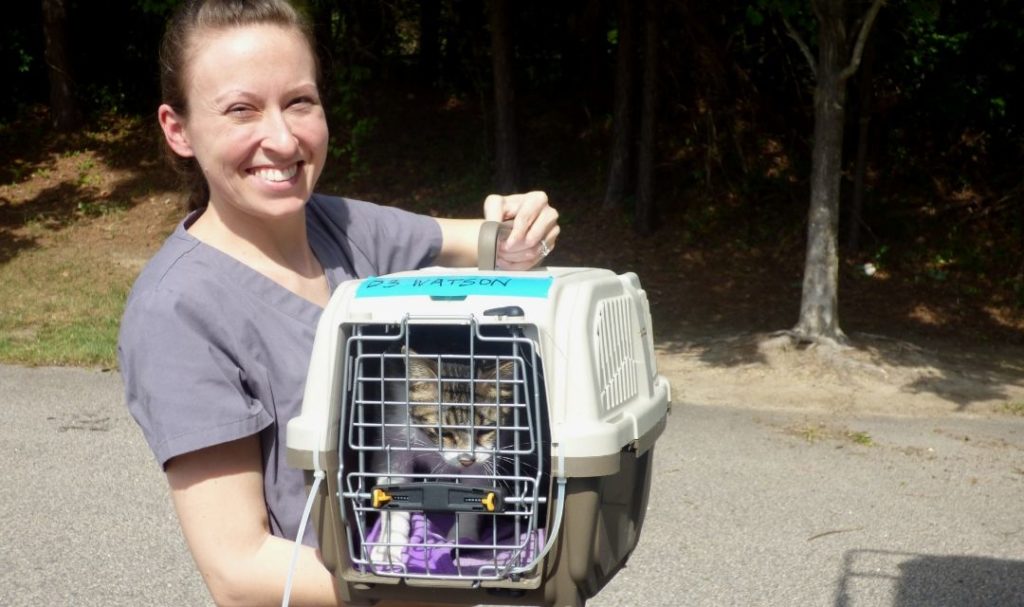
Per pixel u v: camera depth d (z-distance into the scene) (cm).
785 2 1020
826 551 562
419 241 251
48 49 1930
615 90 1571
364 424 186
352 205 245
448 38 1927
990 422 866
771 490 663
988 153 1598
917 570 538
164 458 187
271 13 202
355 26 1677
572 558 177
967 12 1498
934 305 1307
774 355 1038
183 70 200
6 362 987
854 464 726
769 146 1644
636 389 207
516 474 182
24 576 514
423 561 181
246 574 188
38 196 1723
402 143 1802
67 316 1191
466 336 220
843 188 1555
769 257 1445
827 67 1037
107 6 2027
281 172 201
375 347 205
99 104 2030
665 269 1432
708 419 848
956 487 680
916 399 935
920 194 1546
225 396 191
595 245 1502
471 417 186
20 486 644
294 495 200
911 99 1599
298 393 201
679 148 1666
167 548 551
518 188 1616
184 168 225
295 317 206
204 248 205
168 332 192
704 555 554
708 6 1576
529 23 1856
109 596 494
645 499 218
